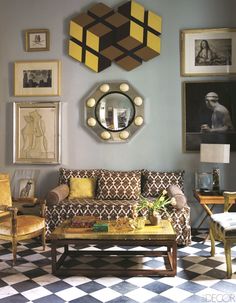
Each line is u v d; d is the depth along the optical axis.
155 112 4.82
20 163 4.99
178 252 3.65
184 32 4.75
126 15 4.78
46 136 4.94
